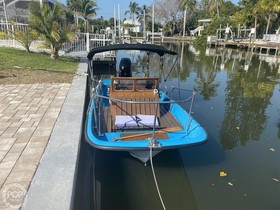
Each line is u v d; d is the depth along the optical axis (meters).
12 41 15.34
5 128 4.84
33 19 12.66
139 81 5.62
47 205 2.86
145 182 4.84
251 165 5.48
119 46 6.48
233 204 4.32
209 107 9.41
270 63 22.97
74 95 7.12
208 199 4.43
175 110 6.44
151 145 4.43
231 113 8.80
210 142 6.50
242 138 6.83
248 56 29.02
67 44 16.75
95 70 15.41
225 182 4.88
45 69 10.77
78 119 5.32
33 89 7.77
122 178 4.93
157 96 5.73
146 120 5.35
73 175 3.41
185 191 4.62
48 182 3.25
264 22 42.72
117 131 5.27
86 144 5.50
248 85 13.48
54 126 4.96
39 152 3.96
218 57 27.53
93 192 4.52
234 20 47.06
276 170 5.32
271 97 11.16
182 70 17.17
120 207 4.21
